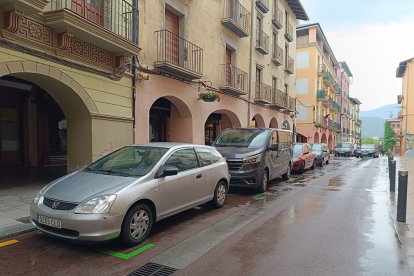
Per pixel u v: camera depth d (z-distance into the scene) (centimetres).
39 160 1409
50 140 1468
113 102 957
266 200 856
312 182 1227
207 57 1425
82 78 857
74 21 762
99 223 444
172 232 564
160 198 545
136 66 1037
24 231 529
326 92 4184
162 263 432
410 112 3916
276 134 1138
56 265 419
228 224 619
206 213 701
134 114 1032
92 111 888
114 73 955
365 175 1516
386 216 692
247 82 1812
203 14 1392
